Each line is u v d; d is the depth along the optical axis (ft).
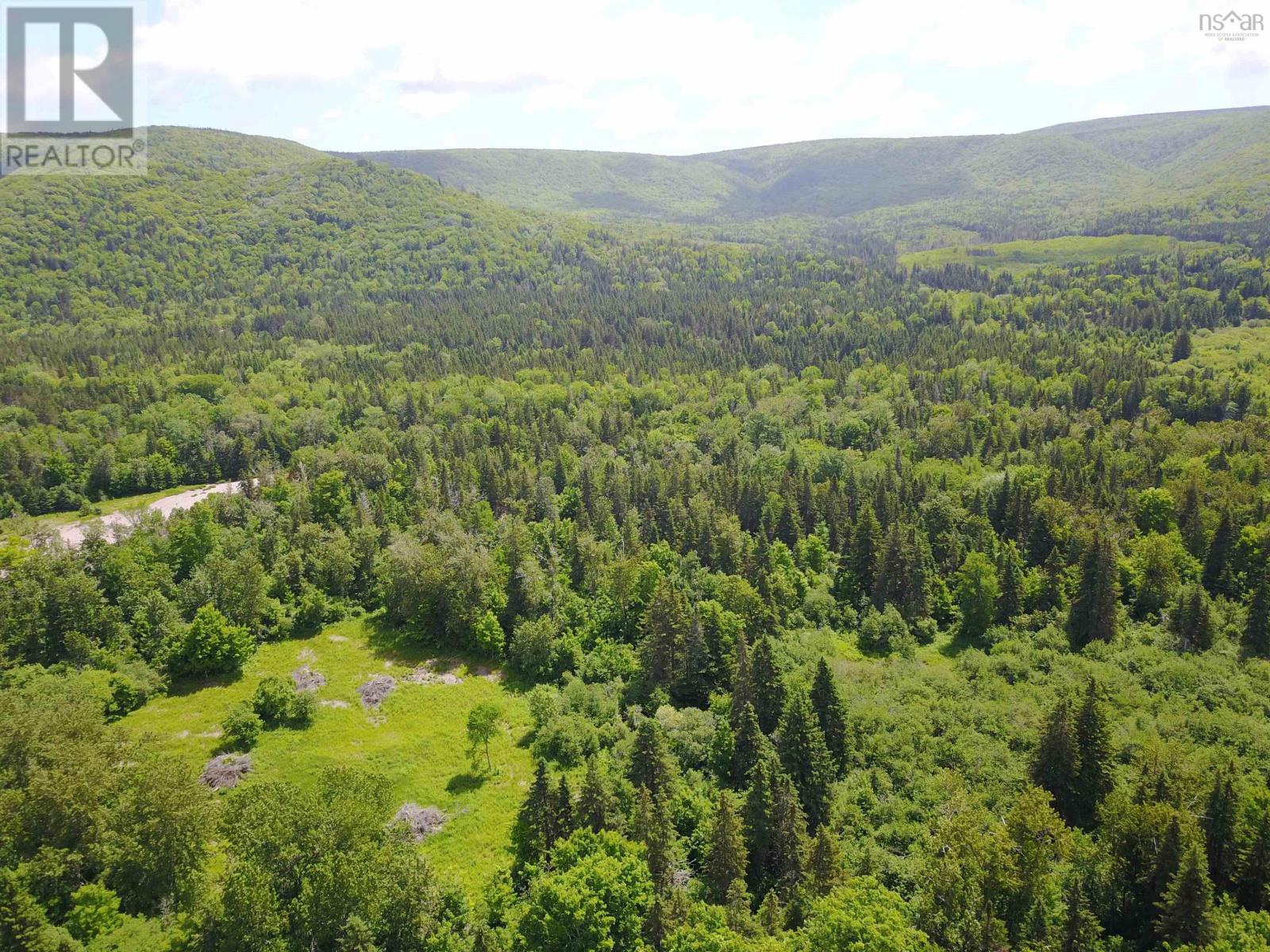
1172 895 181.57
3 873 179.32
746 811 234.99
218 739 301.02
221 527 464.65
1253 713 280.72
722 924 182.50
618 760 273.75
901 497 495.82
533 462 614.75
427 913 194.08
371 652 371.56
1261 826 193.26
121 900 194.08
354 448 629.10
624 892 187.11
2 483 573.74
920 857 216.95
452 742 302.25
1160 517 433.07
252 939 177.17
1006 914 190.80
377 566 419.33
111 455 616.80
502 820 257.75
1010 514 460.55
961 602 391.24
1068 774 243.19
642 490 534.37
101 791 206.69
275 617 382.22
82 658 332.39
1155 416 605.73
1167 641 343.67
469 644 373.20
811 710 261.65
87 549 405.80
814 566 449.48
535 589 379.76
